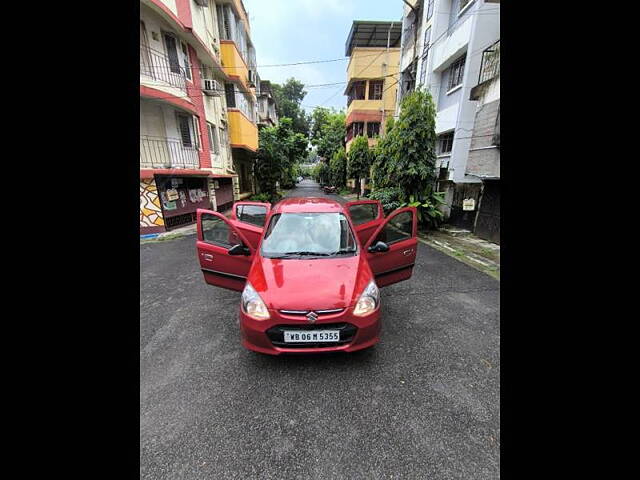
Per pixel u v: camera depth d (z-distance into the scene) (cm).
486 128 655
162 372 243
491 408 200
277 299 233
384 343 279
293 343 231
